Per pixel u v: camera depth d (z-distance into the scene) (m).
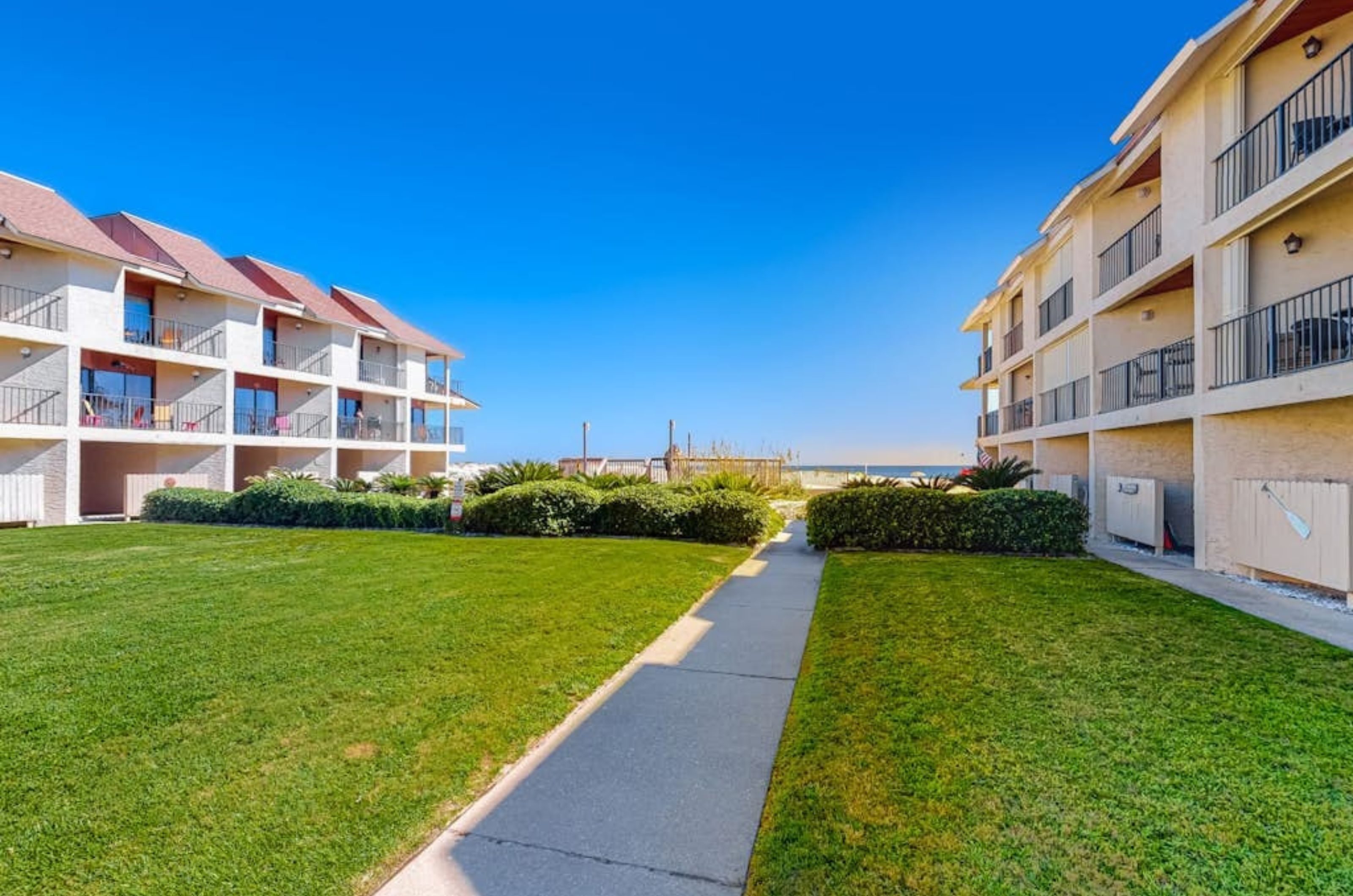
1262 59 8.16
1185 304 11.16
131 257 17.66
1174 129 9.27
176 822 2.60
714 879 2.31
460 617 5.66
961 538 9.70
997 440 20.53
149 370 19.48
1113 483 11.20
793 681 4.45
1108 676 4.14
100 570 7.91
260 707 3.73
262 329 21.64
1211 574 7.94
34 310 15.48
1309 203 7.89
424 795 2.85
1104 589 6.82
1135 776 2.88
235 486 23.81
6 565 8.25
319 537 11.11
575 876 2.33
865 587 7.07
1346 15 7.52
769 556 9.98
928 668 4.36
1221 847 2.36
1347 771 2.90
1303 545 6.72
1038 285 16.58
